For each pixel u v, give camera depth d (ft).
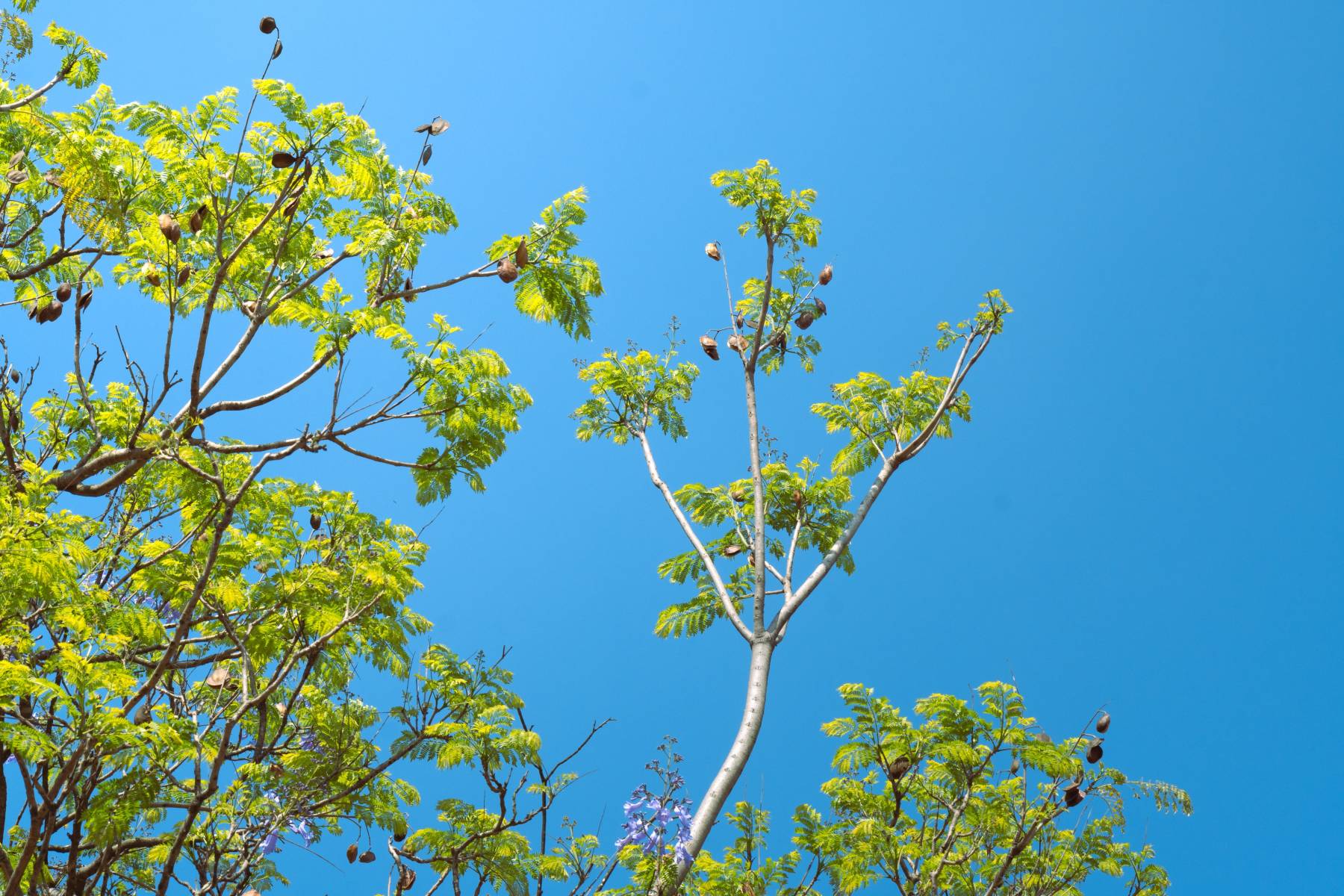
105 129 27.22
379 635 25.95
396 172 28.71
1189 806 27.09
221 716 24.25
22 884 19.60
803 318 35.01
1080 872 30.45
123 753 19.86
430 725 27.66
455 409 26.91
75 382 28.68
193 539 25.40
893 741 30.68
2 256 26.05
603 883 25.36
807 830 31.60
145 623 22.77
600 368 36.55
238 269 28.73
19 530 19.83
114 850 20.94
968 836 29.96
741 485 35.22
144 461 23.53
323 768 26.58
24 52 25.23
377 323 25.57
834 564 31.68
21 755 18.06
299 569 25.26
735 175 35.01
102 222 25.17
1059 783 28.84
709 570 31.12
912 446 34.24
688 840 22.63
